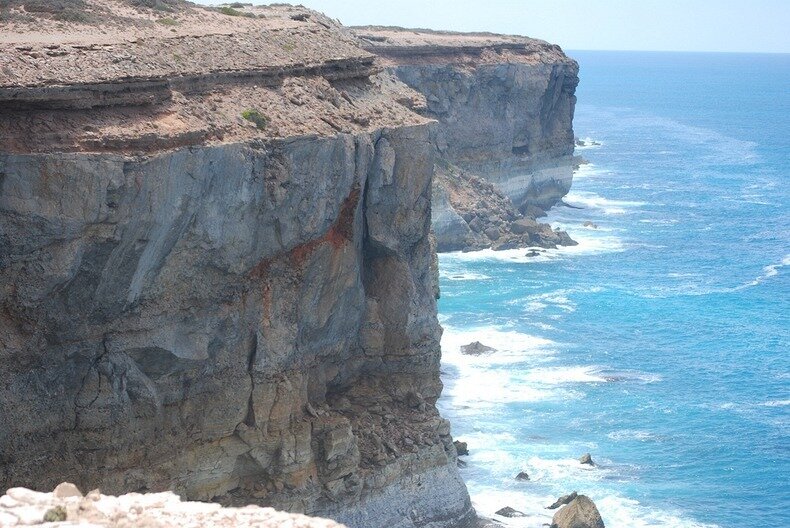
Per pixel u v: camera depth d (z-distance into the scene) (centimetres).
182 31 5169
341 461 4947
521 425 6906
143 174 3994
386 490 5147
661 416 7156
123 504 2430
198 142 4291
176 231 4222
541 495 6006
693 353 8494
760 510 5988
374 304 5538
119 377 4225
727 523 5831
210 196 4325
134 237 4038
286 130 4744
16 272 3888
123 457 4300
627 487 6169
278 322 4791
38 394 4053
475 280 10356
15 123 3909
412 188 5469
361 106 5547
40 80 3962
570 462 6425
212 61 4859
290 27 5862
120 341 4219
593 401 7350
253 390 4738
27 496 2384
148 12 5519
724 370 8125
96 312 4097
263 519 2378
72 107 4050
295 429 4850
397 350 5572
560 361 8131
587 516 5528
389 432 5309
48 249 3894
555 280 10556
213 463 4666
